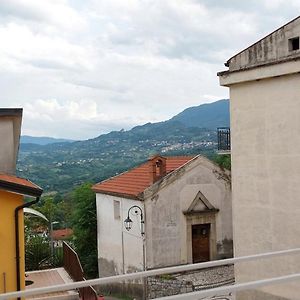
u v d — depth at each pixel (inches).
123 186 973.8
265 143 560.4
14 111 414.9
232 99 605.6
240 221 598.2
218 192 956.0
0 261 350.6
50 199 1401.3
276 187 547.8
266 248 562.6
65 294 410.6
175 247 901.8
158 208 888.9
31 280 510.6
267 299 564.4
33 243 759.1
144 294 813.2
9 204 354.0
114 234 983.0
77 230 1106.7
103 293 934.4
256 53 577.9
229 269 888.3
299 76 517.0
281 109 539.2
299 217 519.8
